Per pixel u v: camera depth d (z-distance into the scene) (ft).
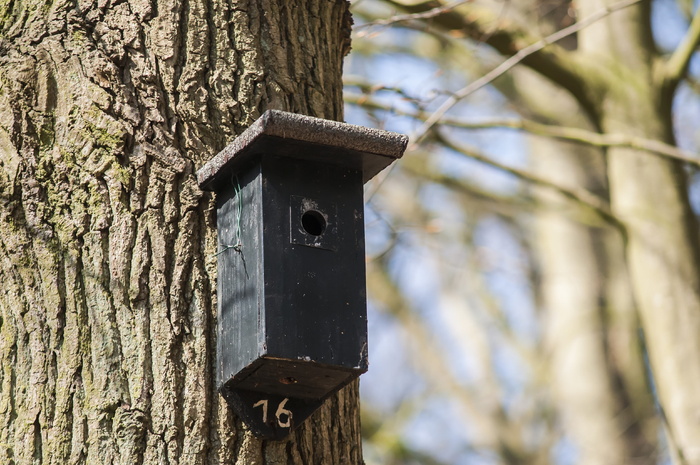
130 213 19.03
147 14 20.25
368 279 73.00
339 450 19.56
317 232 19.53
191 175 19.49
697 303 38.58
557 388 67.31
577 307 66.49
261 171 18.71
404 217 71.00
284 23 21.29
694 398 37.42
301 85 21.04
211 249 19.31
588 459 63.82
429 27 35.27
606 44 40.93
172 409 18.13
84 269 18.79
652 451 64.75
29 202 19.12
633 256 39.96
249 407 18.51
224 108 20.01
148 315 18.58
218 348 18.76
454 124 36.68
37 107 19.60
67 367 18.28
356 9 50.39
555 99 62.85
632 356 65.77
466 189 53.88
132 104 19.57
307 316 18.31
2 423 18.19
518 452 72.33
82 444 17.83
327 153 18.81
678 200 39.83
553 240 68.90
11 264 18.90
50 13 20.33
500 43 37.63
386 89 34.01
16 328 18.63
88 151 19.30
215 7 20.66
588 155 66.33
